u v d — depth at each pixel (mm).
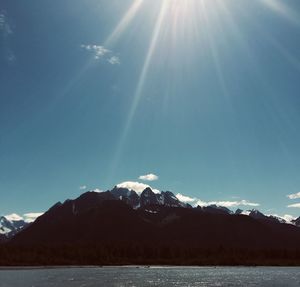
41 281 174250
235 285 167125
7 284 158875
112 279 190125
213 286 162625
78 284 161250
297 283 177000
